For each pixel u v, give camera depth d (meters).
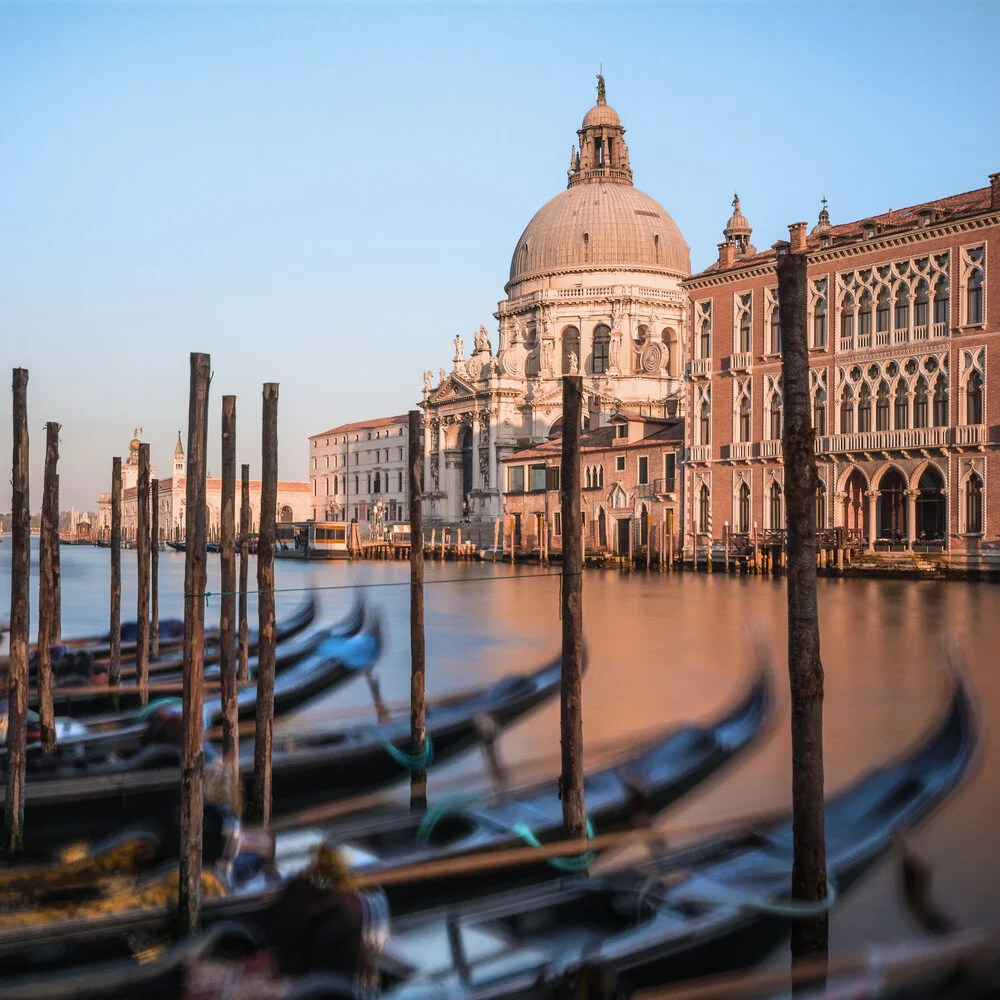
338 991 7.23
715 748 12.50
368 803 12.55
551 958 8.01
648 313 102.06
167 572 73.00
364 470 131.38
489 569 76.94
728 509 61.72
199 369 11.20
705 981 8.09
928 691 21.16
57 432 21.44
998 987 8.01
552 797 11.41
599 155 113.31
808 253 57.22
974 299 50.34
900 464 53.31
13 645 11.91
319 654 20.12
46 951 7.99
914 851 10.41
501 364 102.31
